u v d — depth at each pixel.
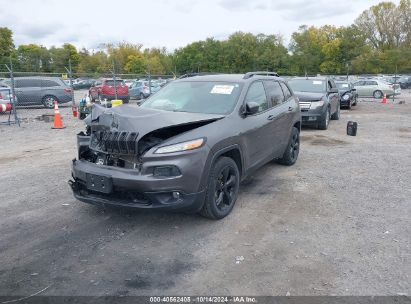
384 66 66.62
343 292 3.22
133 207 4.12
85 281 3.45
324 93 12.74
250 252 3.92
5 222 4.76
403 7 78.81
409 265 3.62
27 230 4.52
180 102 5.42
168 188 4.00
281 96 6.76
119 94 23.73
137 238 4.27
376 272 3.51
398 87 30.52
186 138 4.19
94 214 4.96
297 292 3.23
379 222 4.62
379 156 8.20
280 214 4.90
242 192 5.77
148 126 4.13
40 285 3.39
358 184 6.14
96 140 4.57
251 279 3.43
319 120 11.95
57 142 10.40
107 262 3.77
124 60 79.81
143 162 4.03
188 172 4.07
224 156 4.74
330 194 5.66
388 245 4.03
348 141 10.15
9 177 6.80
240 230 4.43
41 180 6.56
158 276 3.51
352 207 5.12
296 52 72.62
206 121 4.54
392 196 5.56
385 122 14.25
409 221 4.65
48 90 21.31
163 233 4.38
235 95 5.33
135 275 3.53
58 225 4.65
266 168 7.14
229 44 69.94
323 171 6.94
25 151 9.22
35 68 65.44
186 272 3.56
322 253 3.87
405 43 77.38
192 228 4.50
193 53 73.50
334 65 68.50
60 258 3.86
